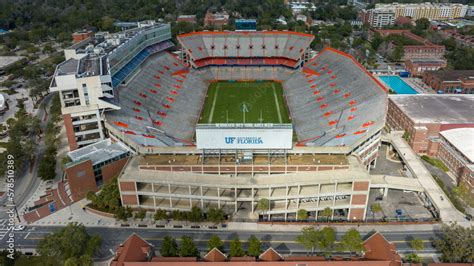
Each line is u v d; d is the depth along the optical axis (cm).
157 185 11444
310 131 14950
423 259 9431
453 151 13700
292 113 17538
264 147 11450
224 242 10081
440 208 11075
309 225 10775
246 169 11400
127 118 14612
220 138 11350
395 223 10775
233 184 10700
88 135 14212
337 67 19838
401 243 9994
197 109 18338
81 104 13575
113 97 14075
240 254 9025
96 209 11306
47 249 9156
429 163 14412
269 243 10062
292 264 8181
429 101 17450
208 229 10600
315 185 11188
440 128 14925
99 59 15712
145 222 10888
